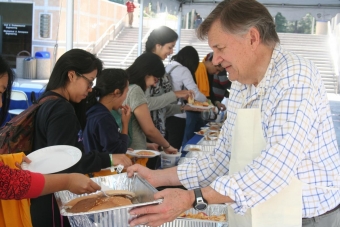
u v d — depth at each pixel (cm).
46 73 905
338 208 142
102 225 124
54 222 177
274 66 133
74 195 150
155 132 290
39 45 1084
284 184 123
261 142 134
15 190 131
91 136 238
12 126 176
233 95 153
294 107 124
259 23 127
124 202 135
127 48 1420
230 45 131
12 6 1065
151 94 349
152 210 123
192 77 437
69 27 415
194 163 163
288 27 2414
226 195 124
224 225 159
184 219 160
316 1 688
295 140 122
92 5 1288
